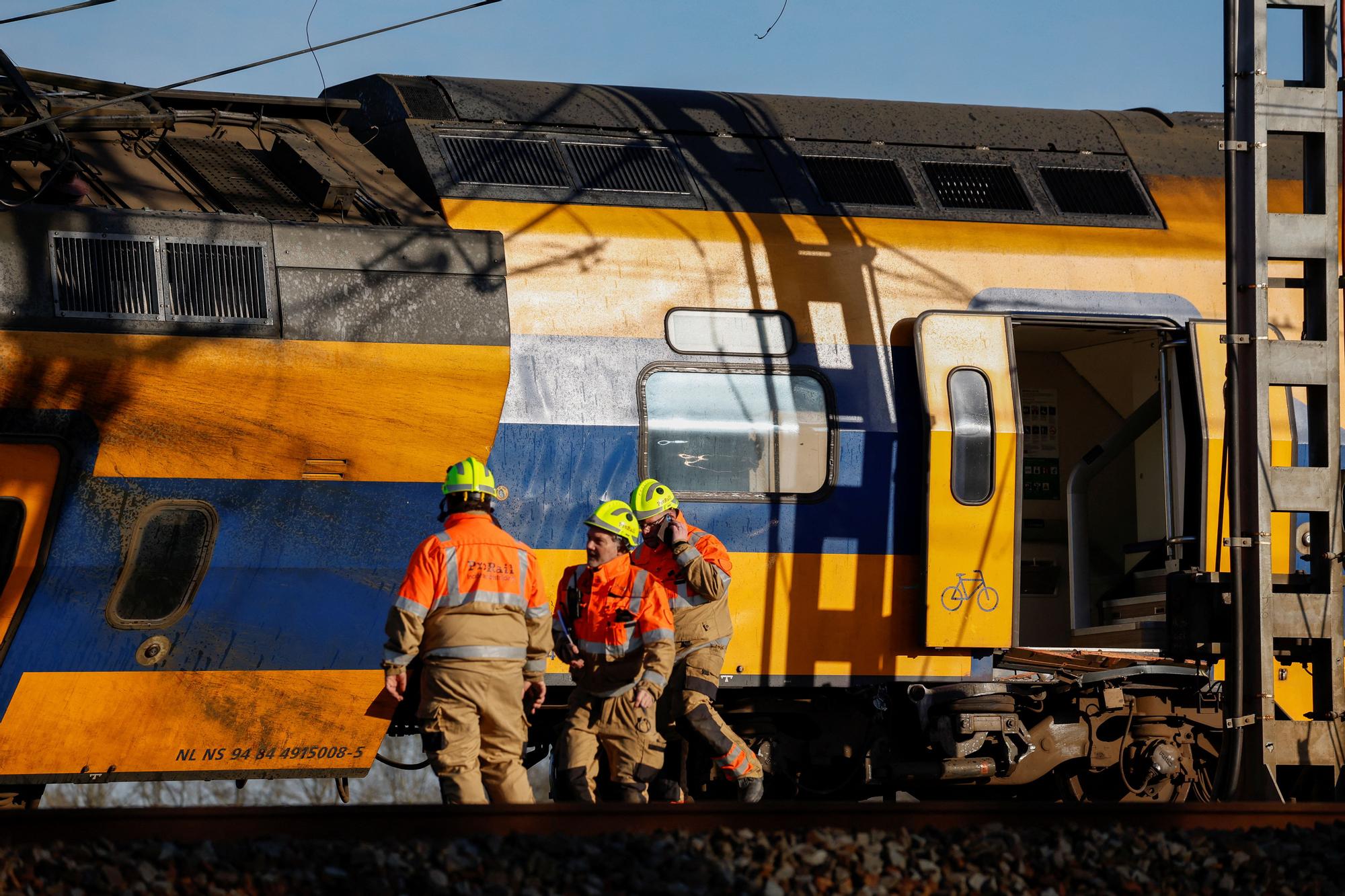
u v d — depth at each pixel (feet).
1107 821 74.13
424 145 108.58
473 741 80.02
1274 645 105.81
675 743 110.73
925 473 109.29
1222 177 127.85
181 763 92.32
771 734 111.86
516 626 81.66
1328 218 103.09
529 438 102.63
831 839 65.77
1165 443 118.11
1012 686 116.06
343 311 93.91
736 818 70.18
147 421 89.71
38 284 87.66
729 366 108.27
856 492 109.70
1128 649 115.03
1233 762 99.71
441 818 67.31
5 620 88.07
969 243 116.16
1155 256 120.16
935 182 119.55
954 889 61.93
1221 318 119.85
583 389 104.47
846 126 122.11
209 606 92.17
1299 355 102.01
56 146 91.61
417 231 97.09
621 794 90.68
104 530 89.51
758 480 107.86
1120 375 132.98
